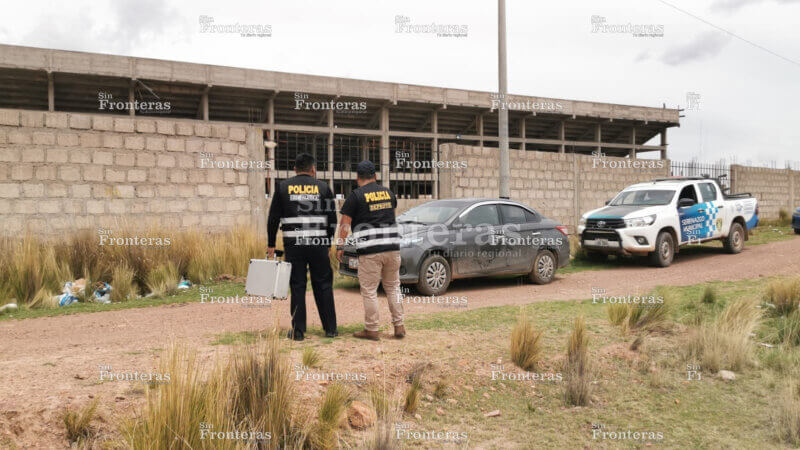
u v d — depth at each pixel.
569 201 17.50
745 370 5.22
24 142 9.41
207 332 5.53
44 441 2.98
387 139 30.19
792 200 27.19
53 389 3.46
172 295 8.05
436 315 6.65
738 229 13.63
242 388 3.42
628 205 12.55
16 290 7.45
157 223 9.75
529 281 10.02
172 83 25.27
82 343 5.09
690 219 12.23
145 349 4.69
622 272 11.10
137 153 10.38
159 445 2.87
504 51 12.45
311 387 3.82
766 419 4.23
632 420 4.17
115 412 3.24
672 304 6.80
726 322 5.99
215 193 11.17
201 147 11.02
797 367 5.14
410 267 7.95
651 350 5.56
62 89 24.98
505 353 5.12
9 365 4.05
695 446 3.79
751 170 24.38
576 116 35.03
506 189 12.58
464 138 32.75
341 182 29.22
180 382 3.08
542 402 4.39
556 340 5.64
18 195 9.38
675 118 38.38
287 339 5.12
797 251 13.58
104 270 8.41
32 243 8.23
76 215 9.84
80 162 9.85
